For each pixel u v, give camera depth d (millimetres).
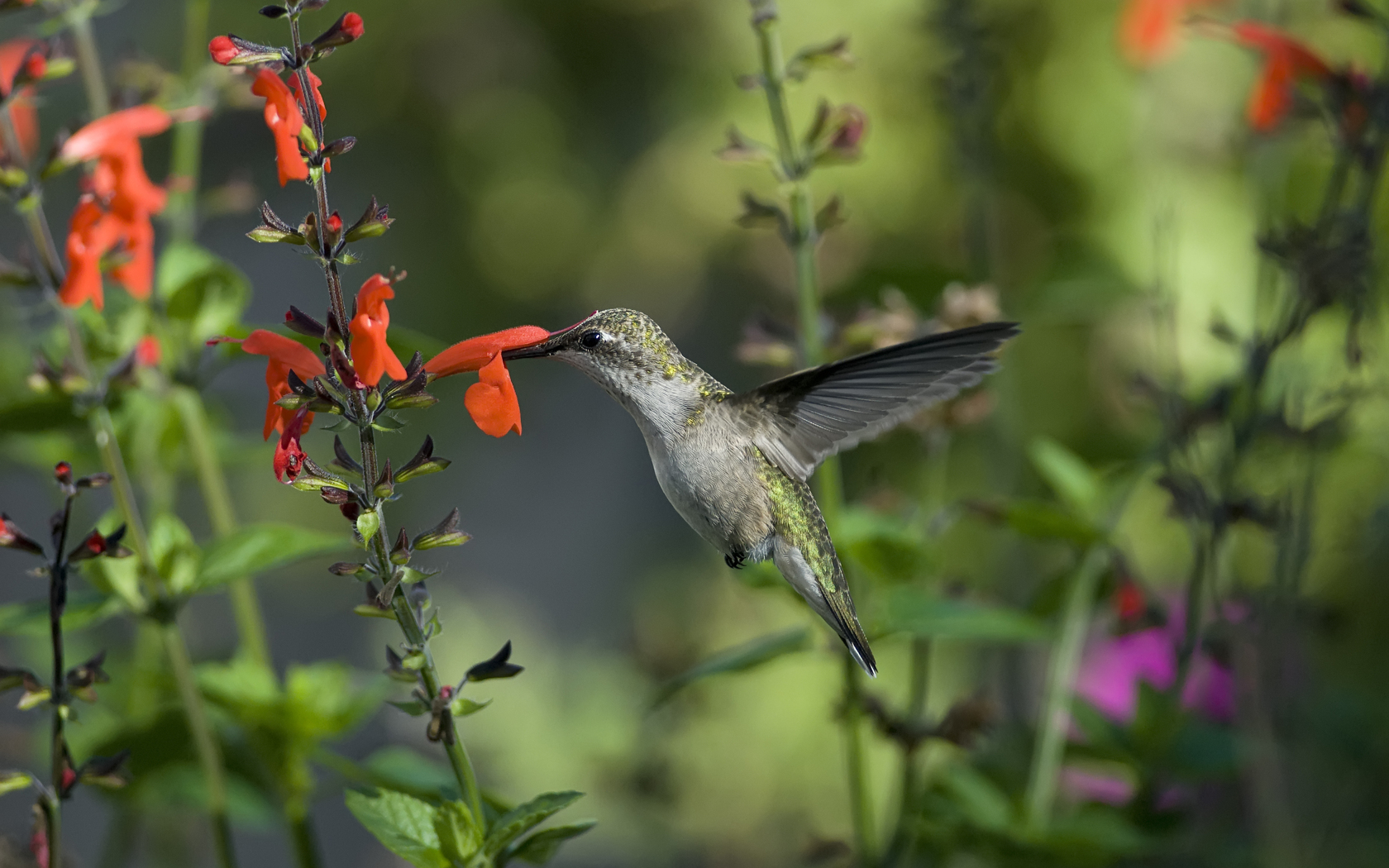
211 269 2268
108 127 2234
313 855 2258
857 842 2268
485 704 2184
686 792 2369
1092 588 2293
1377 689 2303
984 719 2258
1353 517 2303
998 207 2863
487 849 2186
